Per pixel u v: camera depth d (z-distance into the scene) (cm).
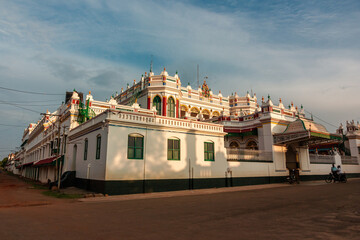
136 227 670
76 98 2598
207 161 2050
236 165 2259
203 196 1438
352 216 805
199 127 2053
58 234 601
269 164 2550
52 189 1905
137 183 1642
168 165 1809
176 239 557
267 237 571
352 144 3909
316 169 3097
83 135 2084
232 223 713
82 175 1991
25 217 820
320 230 633
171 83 3384
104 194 1507
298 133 2494
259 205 1045
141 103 3425
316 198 1251
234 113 4188
